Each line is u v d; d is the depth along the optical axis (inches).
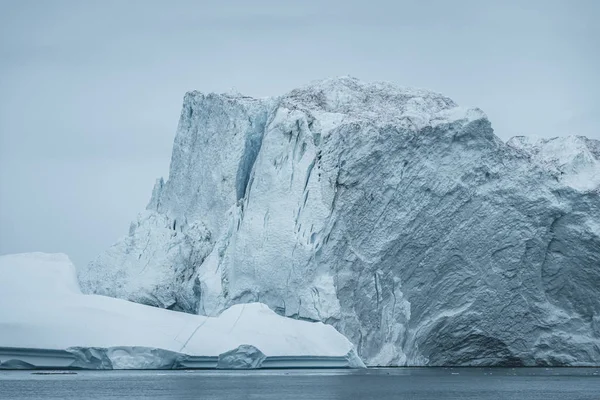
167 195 6840.6
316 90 6289.4
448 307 5964.6
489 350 6067.9
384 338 5743.1
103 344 4601.4
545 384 4618.6
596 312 6127.0
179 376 4771.2
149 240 6491.1
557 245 6122.1
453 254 5964.6
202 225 6461.6
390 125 5856.3
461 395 4033.0
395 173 5846.5
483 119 6023.6
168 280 6328.7
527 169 6092.5
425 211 5905.5
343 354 5211.6
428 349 5935.0
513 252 6038.4
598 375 5300.2
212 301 5880.9
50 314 4731.8
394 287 5821.9
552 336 6087.6
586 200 6077.8
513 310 6038.4
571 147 6309.1
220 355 4832.7
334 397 3823.8
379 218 5821.9
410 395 3978.8
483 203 6023.6
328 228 5703.7
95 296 4985.2
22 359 4566.9
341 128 5821.9
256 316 5108.3
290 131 5890.8
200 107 6771.7
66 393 3944.4
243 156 6412.4
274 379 4603.8
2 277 5007.4
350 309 5684.1
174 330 4832.7
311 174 5807.1
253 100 6569.9
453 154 5984.3
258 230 5826.8
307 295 5600.4
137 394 3912.4
